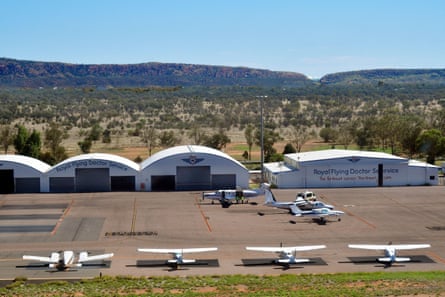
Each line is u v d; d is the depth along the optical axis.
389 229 72.31
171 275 54.41
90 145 154.00
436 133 132.38
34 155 126.69
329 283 51.41
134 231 70.75
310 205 79.75
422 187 102.50
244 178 100.69
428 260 59.91
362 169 103.56
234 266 57.47
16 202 88.06
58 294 47.97
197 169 100.25
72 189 98.06
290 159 109.94
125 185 99.19
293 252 60.16
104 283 51.31
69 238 67.44
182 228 72.25
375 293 48.19
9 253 61.31
